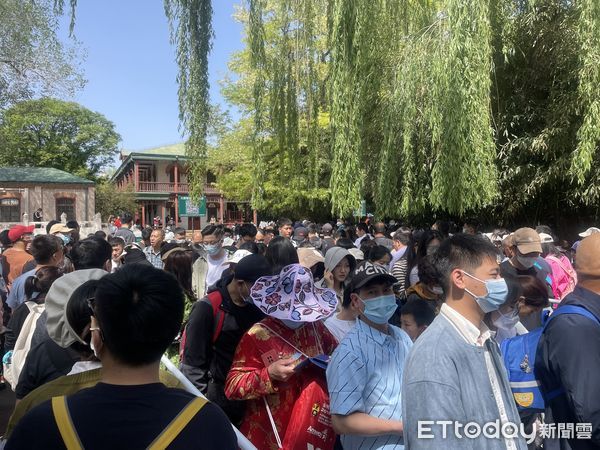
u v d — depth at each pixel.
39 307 3.21
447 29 8.41
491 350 1.95
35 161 42.69
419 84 8.72
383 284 2.48
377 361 2.40
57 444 1.27
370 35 8.83
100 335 1.47
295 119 11.01
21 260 6.79
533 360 2.46
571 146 9.37
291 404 2.72
